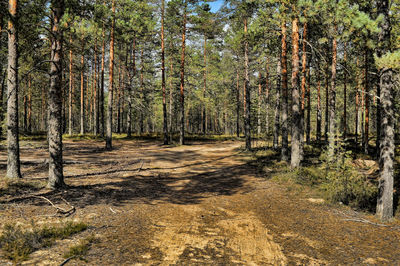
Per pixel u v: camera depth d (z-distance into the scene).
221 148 26.33
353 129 47.56
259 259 5.17
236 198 10.01
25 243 5.11
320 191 10.45
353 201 9.23
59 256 4.82
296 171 12.95
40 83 32.44
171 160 18.88
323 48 19.34
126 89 34.53
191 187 11.69
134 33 27.45
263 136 26.58
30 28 11.99
